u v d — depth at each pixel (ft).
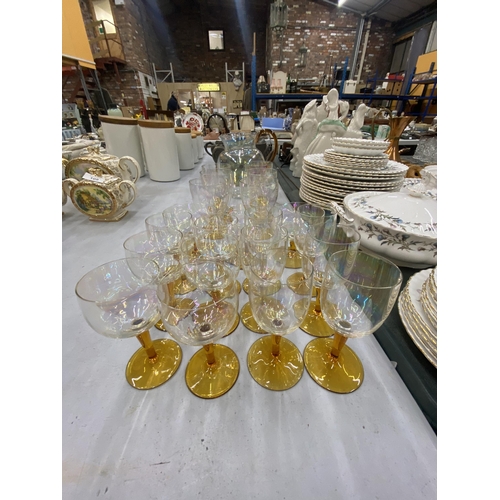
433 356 1.24
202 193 2.48
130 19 15.61
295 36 16.89
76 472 1.01
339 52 17.49
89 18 14.88
